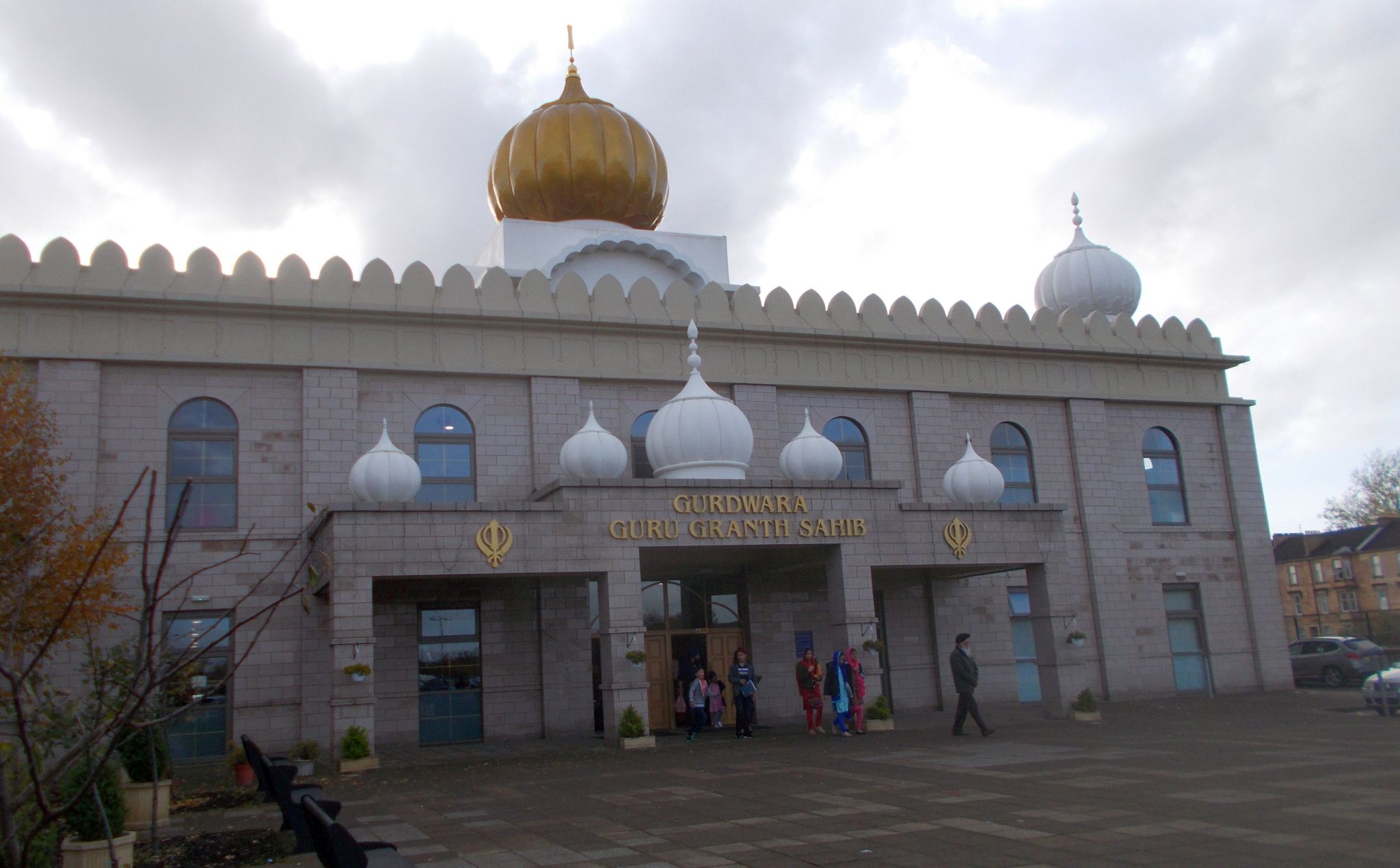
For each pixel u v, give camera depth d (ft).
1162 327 113.60
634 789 52.01
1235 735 67.26
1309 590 245.65
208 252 83.15
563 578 87.51
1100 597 104.01
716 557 86.48
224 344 82.43
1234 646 109.29
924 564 82.64
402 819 45.73
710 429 82.23
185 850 40.88
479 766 65.98
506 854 36.76
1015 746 65.72
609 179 105.50
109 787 35.86
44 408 77.10
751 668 90.53
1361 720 74.74
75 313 79.46
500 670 85.05
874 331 101.14
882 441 100.63
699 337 95.35
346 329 85.51
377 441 85.10
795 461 84.94
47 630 52.85
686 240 108.27
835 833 38.11
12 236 78.84
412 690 82.02
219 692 77.61
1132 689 103.45
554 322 90.63
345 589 68.74
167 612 76.74
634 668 74.02
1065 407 108.27
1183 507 111.24
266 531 80.79
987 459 104.42
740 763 61.57
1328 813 38.86
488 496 87.20
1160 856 32.48
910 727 82.89
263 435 82.43
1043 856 33.01
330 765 71.51
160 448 79.87
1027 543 86.38
